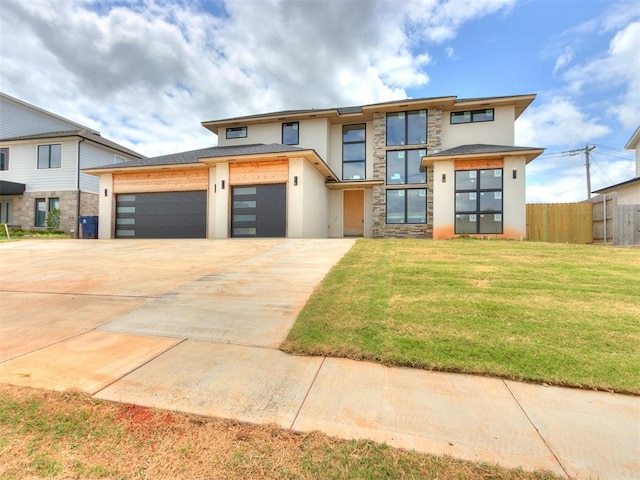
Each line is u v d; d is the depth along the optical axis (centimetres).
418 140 1644
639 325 370
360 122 1812
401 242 1082
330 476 179
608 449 195
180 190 1484
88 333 404
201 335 391
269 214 1337
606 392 259
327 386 276
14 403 252
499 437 208
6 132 2080
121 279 669
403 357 317
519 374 284
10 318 459
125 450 202
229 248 1034
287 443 206
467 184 1391
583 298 465
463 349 327
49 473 184
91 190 2080
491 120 1611
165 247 1103
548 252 845
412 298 477
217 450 201
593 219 1348
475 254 817
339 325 391
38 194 2036
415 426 221
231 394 265
